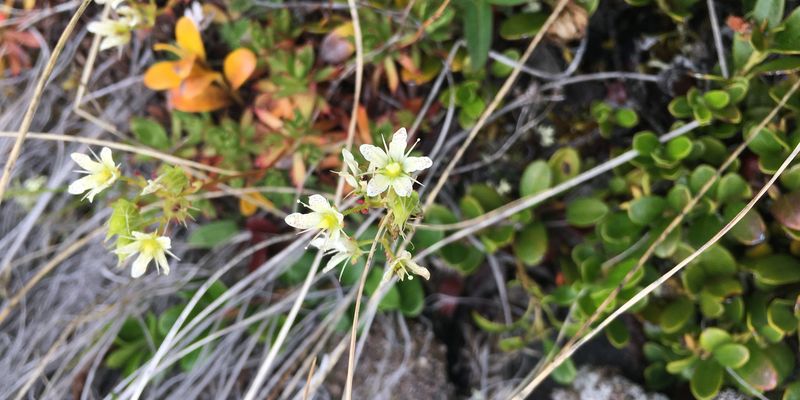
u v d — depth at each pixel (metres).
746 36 0.17
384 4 0.20
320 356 0.21
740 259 0.18
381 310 0.21
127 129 0.22
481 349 0.21
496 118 0.21
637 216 0.18
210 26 0.21
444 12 0.19
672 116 0.20
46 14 0.22
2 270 0.22
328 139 0.20
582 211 0.19
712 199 0.18
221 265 0.22
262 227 0.21
